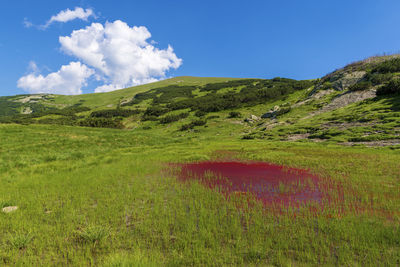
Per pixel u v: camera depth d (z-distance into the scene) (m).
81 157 19.38
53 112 122.81
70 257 3.98
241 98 90.25
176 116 82.31
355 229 4.71
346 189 8.24
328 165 13.19
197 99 108.88
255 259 3.80
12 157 16.83
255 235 4.64
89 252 4.11
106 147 26.39
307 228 4.96
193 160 17.11
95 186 9.25
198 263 3.72
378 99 37.66
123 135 35.62
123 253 4.03
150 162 16.38
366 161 13.61
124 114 108.50
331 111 43.78
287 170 12.62
